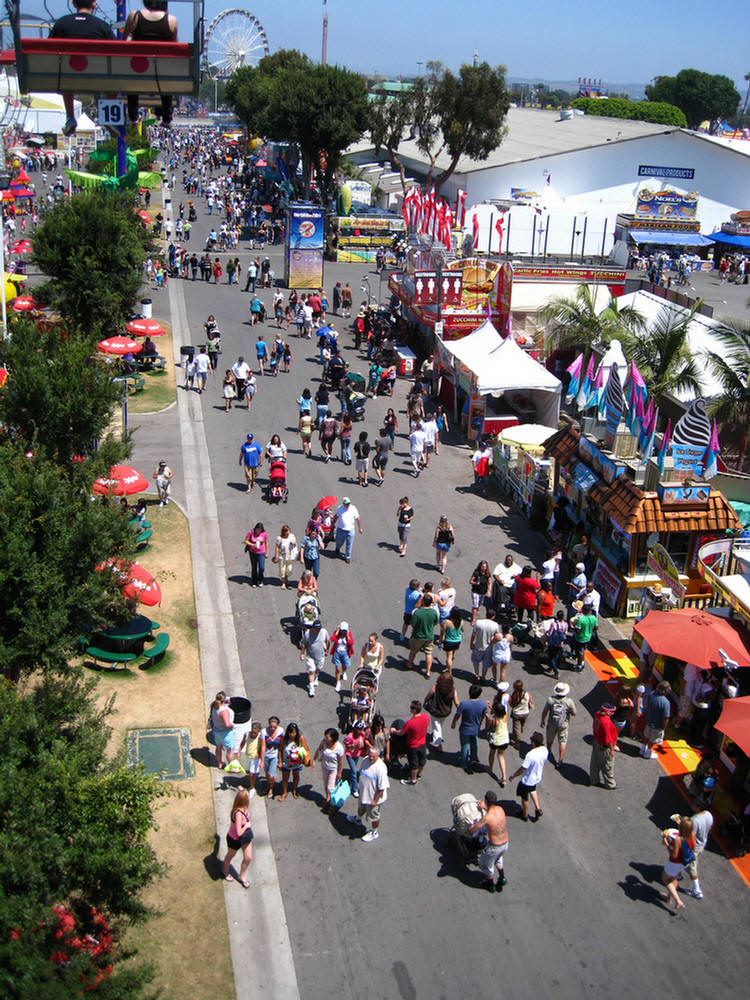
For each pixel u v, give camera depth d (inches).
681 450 727.7
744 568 706.8
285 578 765.3
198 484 957.2
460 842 487.5
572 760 589.0
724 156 2630.4
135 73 474.9
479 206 1632.6
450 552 856.9
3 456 483.8
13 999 289.1
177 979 415.5
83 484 553.3
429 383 1306.6
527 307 1382.9
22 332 613.0
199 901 459.5
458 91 2463.1
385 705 624.7
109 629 626.8
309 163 2738.7
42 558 458.9
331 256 2265.0
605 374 840.3
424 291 1346.0
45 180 2807.6
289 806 531.2
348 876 483.2
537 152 2655.0
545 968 437.4
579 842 518.6
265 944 438.9
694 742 611.2
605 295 1385.3
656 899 482.9
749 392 1037.8
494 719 550.6
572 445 858.1
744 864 514.6
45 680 419.2
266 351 1357.0
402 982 424.8
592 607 683.4
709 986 434.0
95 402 568.1
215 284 1873.8
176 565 791.1
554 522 874.1
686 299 1526.8
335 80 2506.2
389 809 533.6
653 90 6668.3
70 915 328.5
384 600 762.8
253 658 668.7
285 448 1016.2
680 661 643.5
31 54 459.2
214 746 570.6
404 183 2664.9
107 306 1219.9
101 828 344.5
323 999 413.4
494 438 1115.9
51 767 344.8
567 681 669.9
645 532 724.0
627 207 2640.3
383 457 995.9
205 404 1202.6
